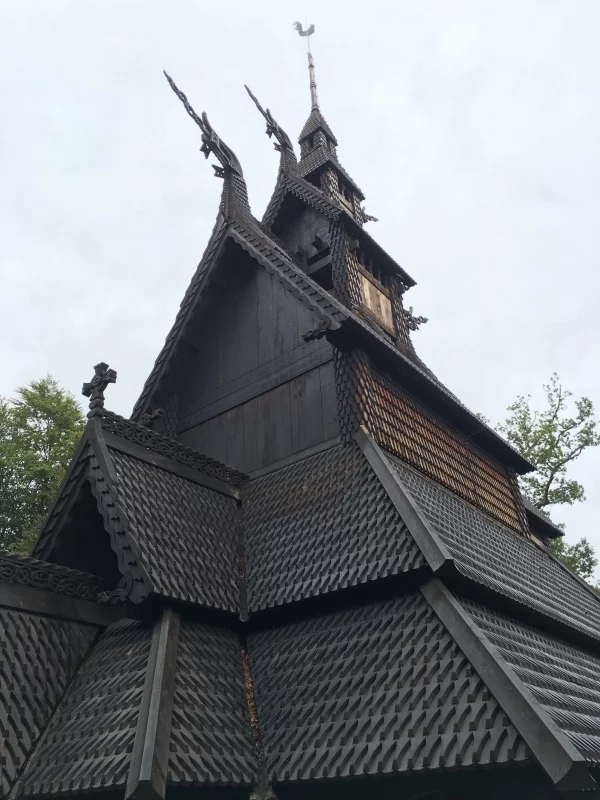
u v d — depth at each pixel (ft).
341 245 51.60
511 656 23.73
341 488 32.91
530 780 18.72
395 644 24.27
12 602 25.67
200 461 36.17
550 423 106.42
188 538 30.48
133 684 23.70
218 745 22.13
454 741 19.44
